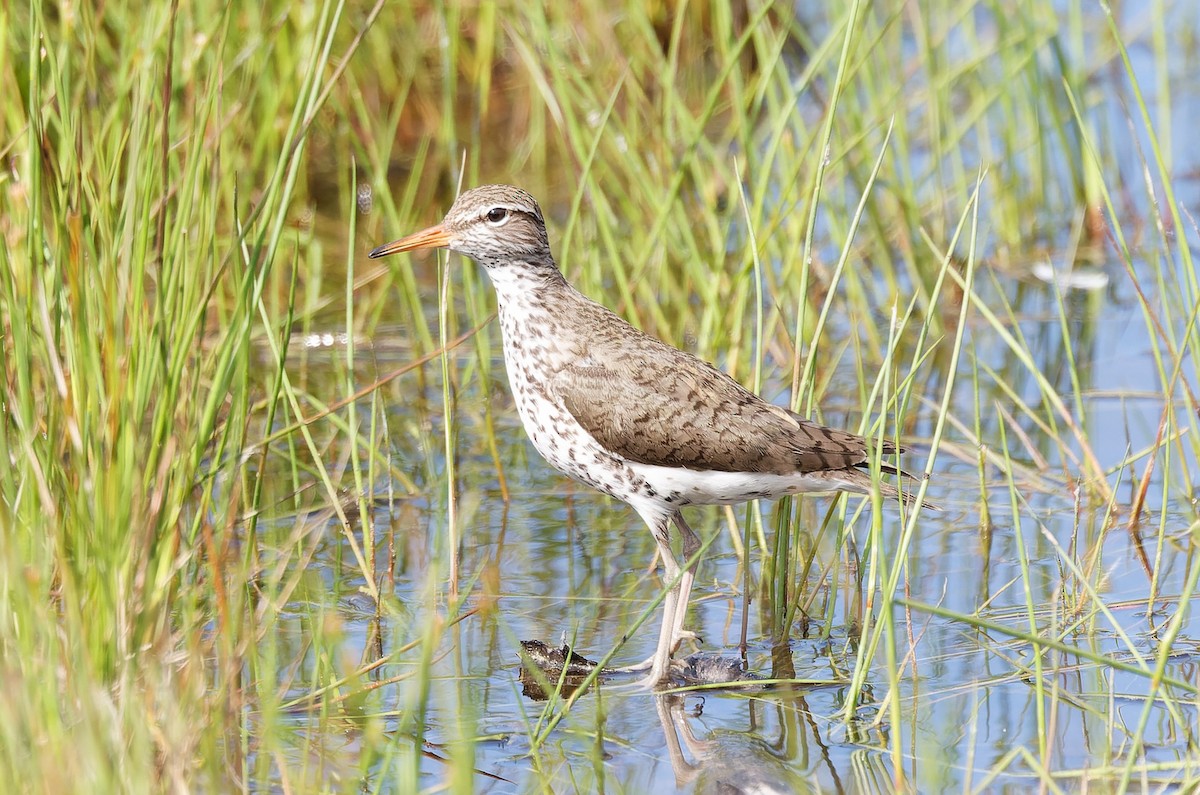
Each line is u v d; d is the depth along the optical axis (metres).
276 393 11.62
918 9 22.66
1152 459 13.59
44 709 8.36
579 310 12.33
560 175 23.23
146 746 8.32
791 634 12.37
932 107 20.08
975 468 15.53
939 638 12.02
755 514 14.05
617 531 14.46
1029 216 22.20
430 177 22.66
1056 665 10.26
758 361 12.45
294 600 12.70
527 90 23.53
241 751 9.55
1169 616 12.13
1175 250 20.89
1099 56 25.28
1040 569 13.21
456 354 18.53
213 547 9.43
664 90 19.34
